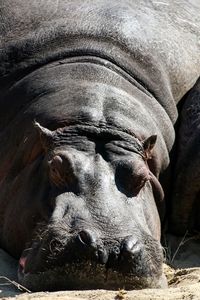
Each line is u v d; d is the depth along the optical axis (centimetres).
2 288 1925
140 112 2328
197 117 2619
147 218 2108
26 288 1902
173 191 2538
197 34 2875
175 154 2580
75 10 2625
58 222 1920
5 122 2434
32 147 2241
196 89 2714
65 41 2528
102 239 1869
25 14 2638
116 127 2166
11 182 2261
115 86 2403
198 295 1747
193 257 2441
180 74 2709
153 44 2641
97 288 1841
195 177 2498
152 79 2573
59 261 1858
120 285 1844
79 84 2347
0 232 2247
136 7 2752
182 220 2544
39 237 1962
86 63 2448
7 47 2566
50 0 2681
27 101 2392
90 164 2052
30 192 2152
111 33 2558
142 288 1862
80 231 1866
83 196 1989
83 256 1836
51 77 2414
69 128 2152
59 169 2038
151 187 2267
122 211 1972
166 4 2869
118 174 2064
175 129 2644
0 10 2664
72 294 1759
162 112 2544
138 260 1859
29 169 2205
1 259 2152
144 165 2100
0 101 2481
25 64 2512
